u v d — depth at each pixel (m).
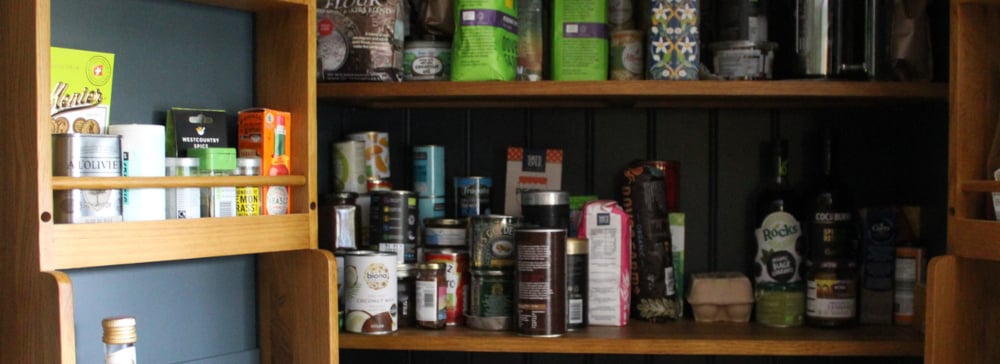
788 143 1.94
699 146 2.01
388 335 1.69
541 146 2.02
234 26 1.58
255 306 1.64
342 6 1.75
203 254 1.39
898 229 1.87
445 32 1.82
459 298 1.78
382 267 1.69
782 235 1.83
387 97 1.80
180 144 1.44
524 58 1.81
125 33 1.41
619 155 2.01
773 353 1.68
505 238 1.73
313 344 1.58
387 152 1.94
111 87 1.37
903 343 1.67
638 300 1.83
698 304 1.84
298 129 1.57
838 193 1.80
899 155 1.97
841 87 1.68
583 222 1.80
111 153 1.28
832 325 1.77
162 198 1.37
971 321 1.51
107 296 1.39
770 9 1.82
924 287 1.74
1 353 1.24
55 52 1.29
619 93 1.70
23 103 1.20
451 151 2.03
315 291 1.57
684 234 1.97
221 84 1.56
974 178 1.50
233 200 1.46
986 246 1.41
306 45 1.56
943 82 1.72
